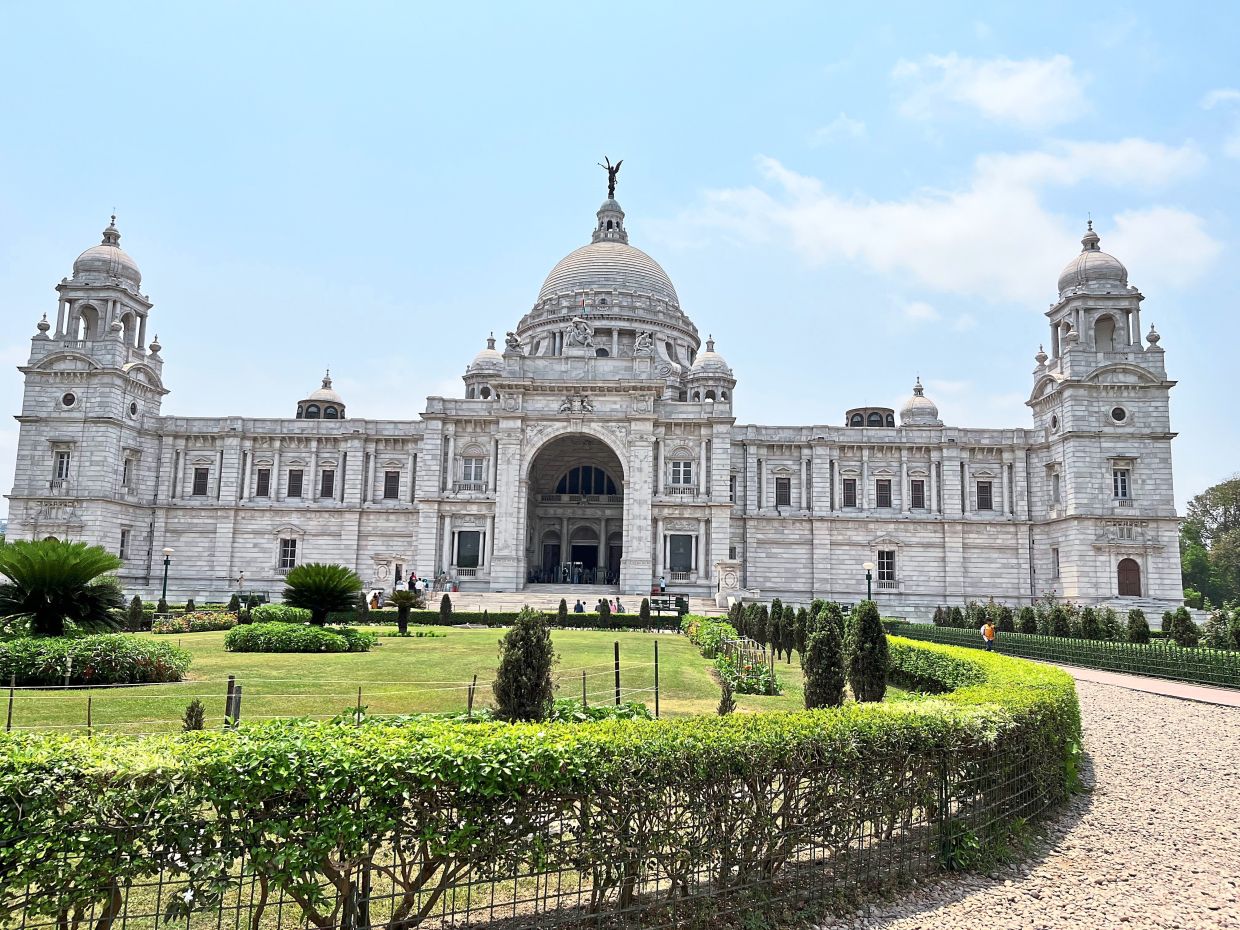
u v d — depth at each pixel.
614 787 11.74
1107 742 26.12
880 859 14.11
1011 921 12.89
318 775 10.59
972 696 18.25
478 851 11.13
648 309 113.44
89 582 36.28
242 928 11.47
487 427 87.75
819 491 93.06
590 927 11.88
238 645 41.50
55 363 86.75
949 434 92.81
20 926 9.95
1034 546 90.69
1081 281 87.69
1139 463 83.44
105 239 92.38
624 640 50.97
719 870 12.57
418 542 85.38
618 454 85.00
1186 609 56.41
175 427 93.50
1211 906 13.52
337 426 94.06
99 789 9.93
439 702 27.12
